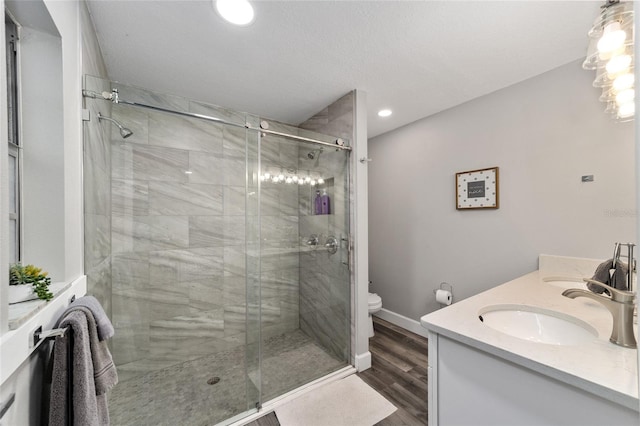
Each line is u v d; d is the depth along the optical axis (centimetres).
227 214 230
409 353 228
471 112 223
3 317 53
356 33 140
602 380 61
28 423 65
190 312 217
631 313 77
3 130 53
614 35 99
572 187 169
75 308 78
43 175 83
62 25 87
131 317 193
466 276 228
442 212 247
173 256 210
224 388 182
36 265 82
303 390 178
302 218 250
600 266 132
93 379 77
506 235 202
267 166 229
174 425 149
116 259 186
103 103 143
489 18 130
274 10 123
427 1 119
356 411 158
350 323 210
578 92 166
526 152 190
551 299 124
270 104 232
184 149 210
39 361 71
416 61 167
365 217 210
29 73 81
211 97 217
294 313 259
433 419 98
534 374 73
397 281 291
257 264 191
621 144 151
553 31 140
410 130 276
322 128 243
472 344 85
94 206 133
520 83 193
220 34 140
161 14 124
